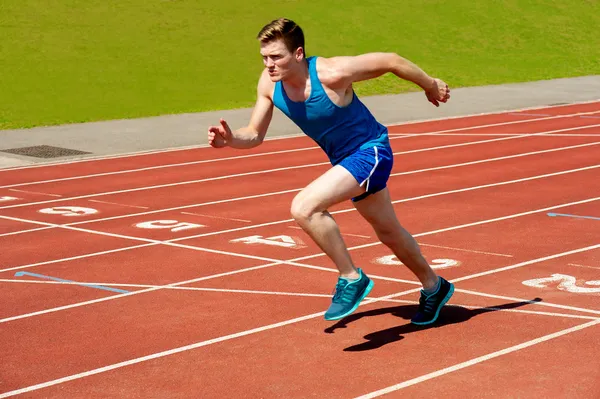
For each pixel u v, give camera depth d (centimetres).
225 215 1504
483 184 1758
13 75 3344
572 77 3975
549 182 1767
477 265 1126
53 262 1196
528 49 4431
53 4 4081
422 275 860
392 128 2655
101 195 1730
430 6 4712
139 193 1742
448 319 898
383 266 1134
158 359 796
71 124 2797
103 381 744
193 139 2492
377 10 4534
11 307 980
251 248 1250
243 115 2959
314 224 749
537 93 3450
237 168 2028
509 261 1144
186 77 3503
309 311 938
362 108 782
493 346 811
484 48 4353
